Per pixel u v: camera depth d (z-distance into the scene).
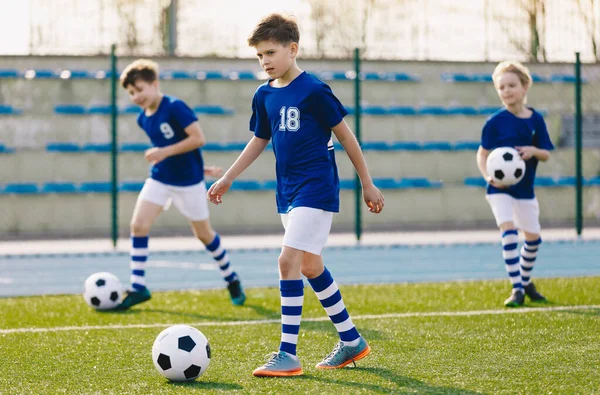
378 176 26.67
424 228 25.39
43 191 24.31
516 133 10.09
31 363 6.64
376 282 13.23
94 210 24.47
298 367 6.07
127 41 27.61
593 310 9.31
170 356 5.80
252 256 18.11
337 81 27.75
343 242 20.88
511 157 9.71
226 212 25.20
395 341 7.44
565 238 21.22
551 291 11.27
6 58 26.84
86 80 26.77
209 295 11.38
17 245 21.03
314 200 6.18
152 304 10.47
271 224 25.52
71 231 24.28
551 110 28.39
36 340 7.74
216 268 15.78
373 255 18.22
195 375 5.86
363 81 28.08
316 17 28.81
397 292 11.34
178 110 10.09
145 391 5.59
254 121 6.72
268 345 7.39
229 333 8.08
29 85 26.55
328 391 5.49
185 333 5.95
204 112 26.75
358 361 6.56
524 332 7.85
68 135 26.08
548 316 8.86
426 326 8.28
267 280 13.95
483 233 23.77
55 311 9.88
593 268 15.52
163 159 10.21
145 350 7.19
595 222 26.72
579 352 6.84
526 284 10.25
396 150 26.80
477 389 5.53
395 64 28.52
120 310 9.91
